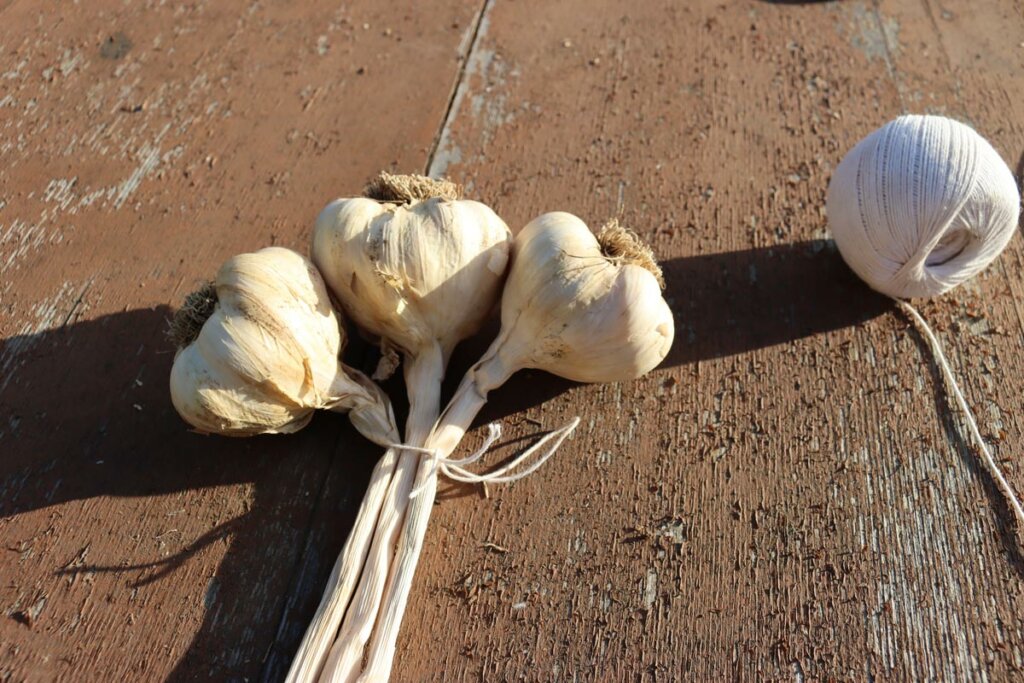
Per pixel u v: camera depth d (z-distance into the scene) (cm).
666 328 35
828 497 35
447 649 33
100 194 44
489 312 37
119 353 39
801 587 34
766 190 44
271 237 42
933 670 32
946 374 38
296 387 34
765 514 35
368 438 36
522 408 38
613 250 36
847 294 40
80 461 36
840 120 46
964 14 51
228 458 36
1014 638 33
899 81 48
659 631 33
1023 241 42
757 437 37
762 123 46
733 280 41
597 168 44
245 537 35
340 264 35
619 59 49
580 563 34
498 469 36
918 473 36
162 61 49
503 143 46
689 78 48
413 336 36
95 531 35
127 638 33
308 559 35
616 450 37
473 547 35
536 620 33
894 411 37
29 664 33
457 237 35
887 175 36
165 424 37
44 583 34
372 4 52
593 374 36
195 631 33
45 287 41
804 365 38
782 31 50
